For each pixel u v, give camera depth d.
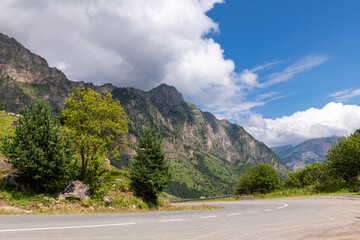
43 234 5.94
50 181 17.83
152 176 23.52
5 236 5.59
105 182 23.27
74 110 21.94
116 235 6.12
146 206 22.05
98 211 17.59
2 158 20.50
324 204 19.00
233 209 17.20
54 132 18.12
